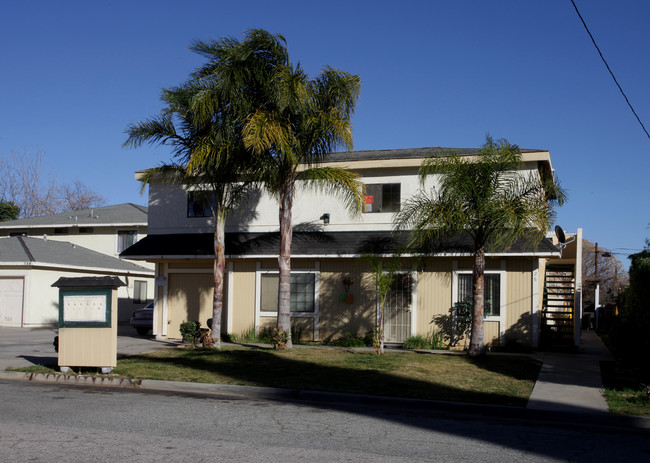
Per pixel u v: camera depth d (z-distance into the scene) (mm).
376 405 10180
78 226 35625
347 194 17500
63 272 29859
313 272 19609
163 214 21938
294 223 20391
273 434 7516
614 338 16484
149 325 23938
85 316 12344
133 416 8438
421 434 7781
